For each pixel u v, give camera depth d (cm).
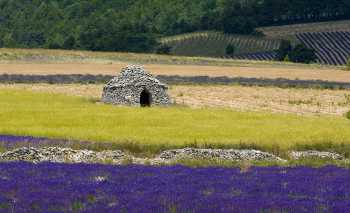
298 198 6725
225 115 17462
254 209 6019
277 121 16488
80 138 12862
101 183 7662
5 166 8894
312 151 11806
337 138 13300
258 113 18325
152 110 18225
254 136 13550
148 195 6856
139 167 9231
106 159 10494
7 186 7231
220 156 10956
